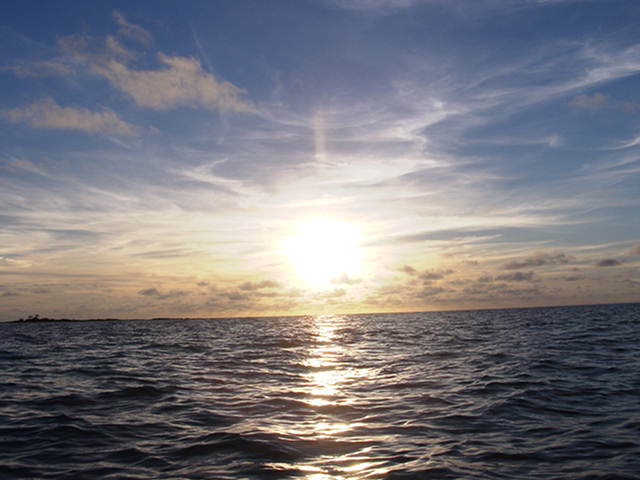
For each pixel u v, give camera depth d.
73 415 14.02
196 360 28.58
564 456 9.80
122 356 31.59
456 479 8.68
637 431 11.34
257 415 13.92
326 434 11.81
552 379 18.19
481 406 14.38
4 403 15.77
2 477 9.04
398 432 11.93
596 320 63.91
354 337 48.94
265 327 89.12
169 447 10.89
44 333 76.00
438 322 84.94
